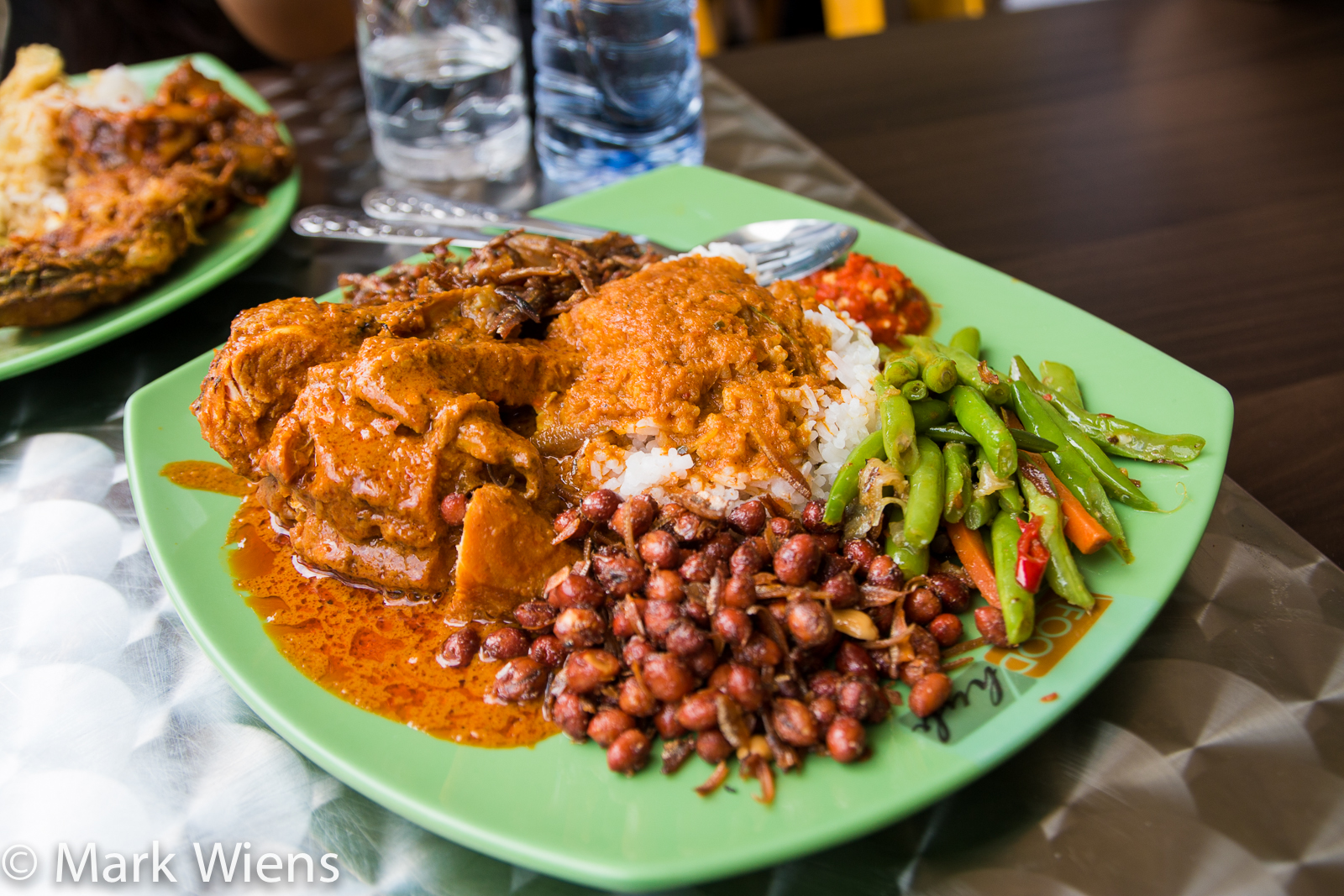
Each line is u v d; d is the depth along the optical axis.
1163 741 0.20
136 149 0.34
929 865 0.19
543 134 0.39
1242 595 0.23
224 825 0.20
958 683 0.20
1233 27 0.48
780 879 0.19
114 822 0.20
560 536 0.22
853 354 0.27
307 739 0.20
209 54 0.56
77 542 0.25
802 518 0.23
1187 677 0.21
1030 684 0.20
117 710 0.22
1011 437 0.23
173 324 0.31
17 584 0.24
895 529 0.22
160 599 0.24
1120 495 0.23
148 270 0.30
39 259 0.29
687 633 0.19
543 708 0.20
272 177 0.35
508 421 0.25
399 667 0.21
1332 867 0.19
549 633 0.21
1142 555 0.22
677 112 0.39
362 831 0.20
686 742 0.19
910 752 0.19
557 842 0.18
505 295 0.25
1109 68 0.46
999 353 0.28
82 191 0.33
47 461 0.27
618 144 0.39
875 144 0.42
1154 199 0.37
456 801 0.19
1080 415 0.24
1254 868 0.19
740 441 0.24
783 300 0.27
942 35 0.49
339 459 0.22
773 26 0.64
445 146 0.39
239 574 0.23
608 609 0.21
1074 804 0.20
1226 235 0.35
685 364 0.24
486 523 0.22
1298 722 0.21
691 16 0.38
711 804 0.18
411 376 0.22
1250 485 0.26
